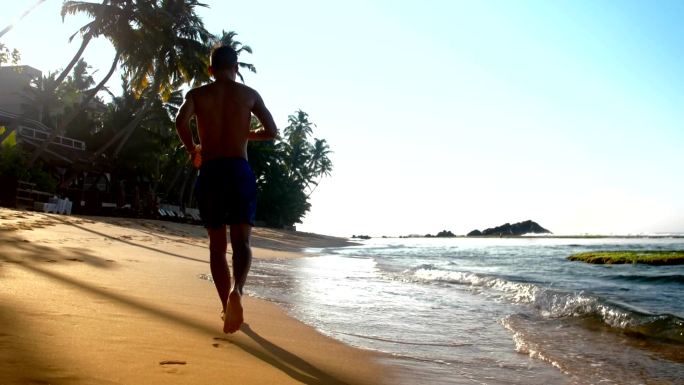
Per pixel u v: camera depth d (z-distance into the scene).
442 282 9.61
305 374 2.79
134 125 32.91
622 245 50.00
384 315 5.48
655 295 8.84
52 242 8.57
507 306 6.75
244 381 2.43
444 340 4.43
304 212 73.75
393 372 3.16
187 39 31.36
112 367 2.35
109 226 16.16
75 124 43.59
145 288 5.02
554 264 17.72
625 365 3.89
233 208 3.30
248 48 41.88
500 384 3.16
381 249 35.12
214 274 3.50
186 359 2.67
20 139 28.50
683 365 3.93
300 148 77.94
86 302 3.79
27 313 3.17
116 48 27.91
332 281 8.62
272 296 6.27
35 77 46.44
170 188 47.41
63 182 30.16
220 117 3.43
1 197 19.72
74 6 26.16
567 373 3.58
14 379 2.01
